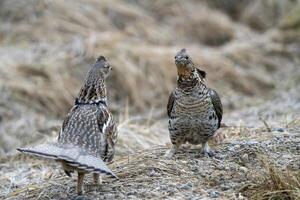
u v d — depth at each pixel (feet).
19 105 47.37
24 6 59.62
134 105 50.19
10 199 29.53
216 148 31.60
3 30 57.93
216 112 30.48
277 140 31.78
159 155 31.50
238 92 53.72
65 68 51.70
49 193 28.91
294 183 26.84
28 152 24.09
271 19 68.85
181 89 29.66
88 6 60.85
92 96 26.99
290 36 62.28
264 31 67.51
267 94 53.31
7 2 60.18
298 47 61.00
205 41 63.00
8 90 48.34
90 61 52.90
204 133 30.35
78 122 26.25
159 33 60.64
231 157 30.30
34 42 56.24
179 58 28.89
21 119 45.70
